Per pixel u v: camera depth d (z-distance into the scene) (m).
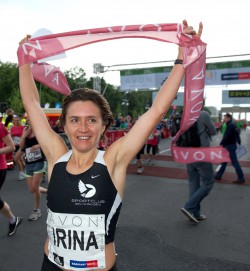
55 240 1.29
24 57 1.59
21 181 6.93
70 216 1.24
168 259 3.10
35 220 4.26
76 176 1.25
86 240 1.23
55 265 1.31
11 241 3.52
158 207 5.00
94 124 1.28
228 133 6.86
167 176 7.75
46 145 1.47
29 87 1.58
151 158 9.54
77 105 1.27
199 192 4.10
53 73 1.96
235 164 6.89
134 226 4.07
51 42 1.64
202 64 1.68
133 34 1.55
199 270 2.88
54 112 12.13
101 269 1.25
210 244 3.48
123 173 1.34
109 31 1.58
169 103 1.35
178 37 1.43
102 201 1.23
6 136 3.47
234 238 3.66
